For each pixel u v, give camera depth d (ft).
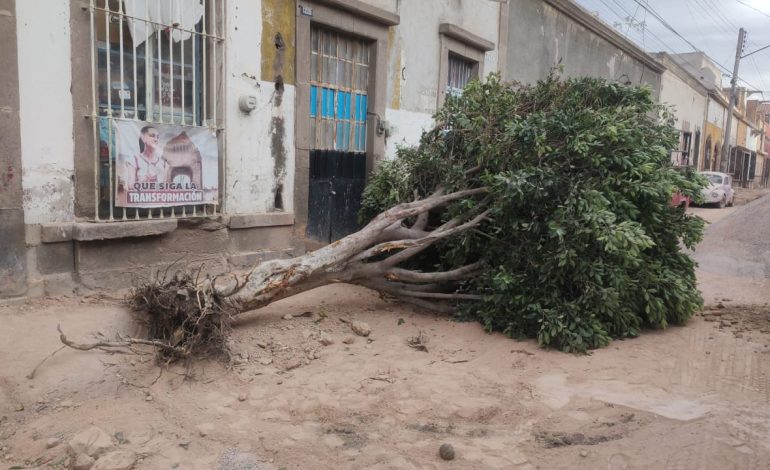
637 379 15.80
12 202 17.24
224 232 23.24
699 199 21.24
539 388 15.19
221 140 22.95
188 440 11.96
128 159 19.56
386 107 31.42
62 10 18.01
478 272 20.38
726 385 15.48
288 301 21.16
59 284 18.42
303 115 26.17
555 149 19.42
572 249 17.60
